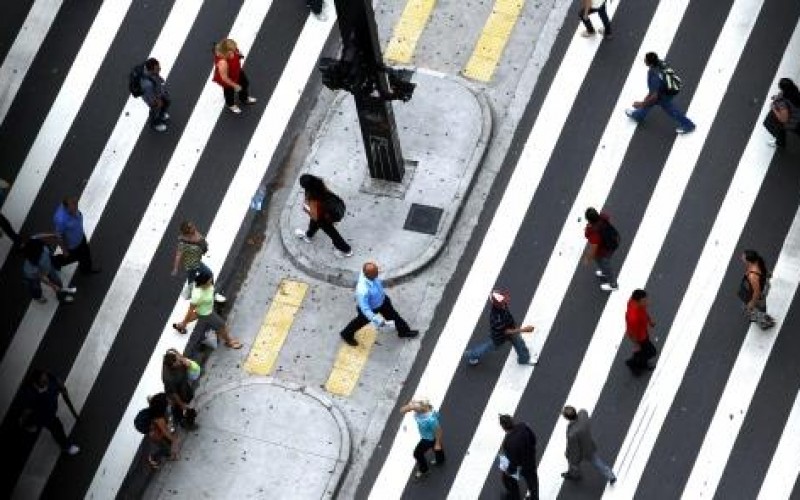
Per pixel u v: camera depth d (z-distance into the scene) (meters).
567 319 56.34
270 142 61.44
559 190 59.03
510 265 57.66
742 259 56.53
